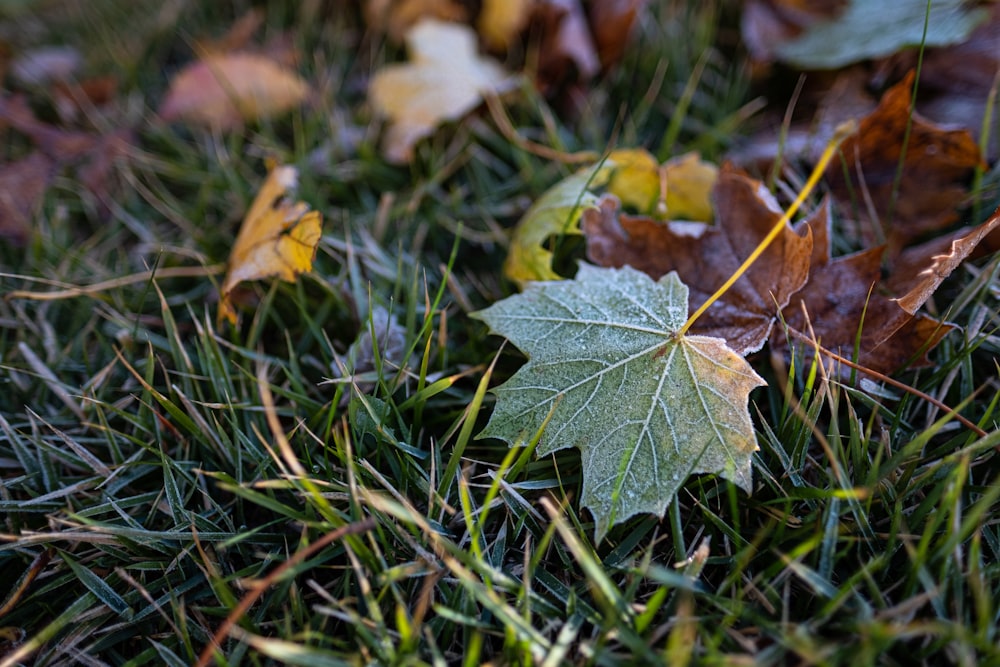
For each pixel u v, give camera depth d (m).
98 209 0.52
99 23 0.63
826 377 0.40
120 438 0.44
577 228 0.46
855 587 0.39
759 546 0.40
